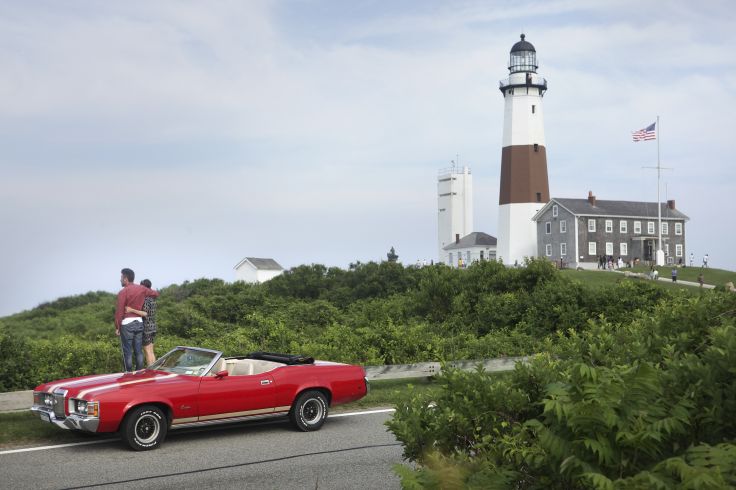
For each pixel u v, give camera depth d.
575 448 3.78
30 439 10.49
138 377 10.51
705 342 6.14
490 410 5.49
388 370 15.05
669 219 95.69
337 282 50.78
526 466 4.44
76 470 8.75
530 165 88.19
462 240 115.81
